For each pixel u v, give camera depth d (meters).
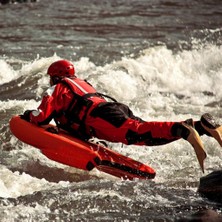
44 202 21.11
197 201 21.12
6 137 28.94
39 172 25.33
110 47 52.22
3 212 20.20
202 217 19.56
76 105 24.50
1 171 24.62
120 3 82.88
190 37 56.75
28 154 27.25
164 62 41.00
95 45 53.34
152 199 21.36
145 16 71.50
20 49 51.41
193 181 23.33
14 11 75.94
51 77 25.88
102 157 24.55
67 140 24.73
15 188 23.11
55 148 24.67
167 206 20.77
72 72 25.72
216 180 21.83
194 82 39.41
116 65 39.97
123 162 24.47
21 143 28.36
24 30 61.88
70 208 20.69
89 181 23.56
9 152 27.52
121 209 20.59
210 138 27.19
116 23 66.44
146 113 32.53
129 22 67.00
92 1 84.94
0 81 39.59
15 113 31.72
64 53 49.69
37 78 38.59
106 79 36.88
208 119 22.83
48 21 67.88
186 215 20.02
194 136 22.53
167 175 24.41
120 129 23.81
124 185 22.81
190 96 37.19
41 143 24.92
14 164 26.06
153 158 26.42
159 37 57.44
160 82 39.16
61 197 21.55
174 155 26.66
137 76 39.16
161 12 74.62
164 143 23.66
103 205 20.88
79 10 76.56
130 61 40.16
